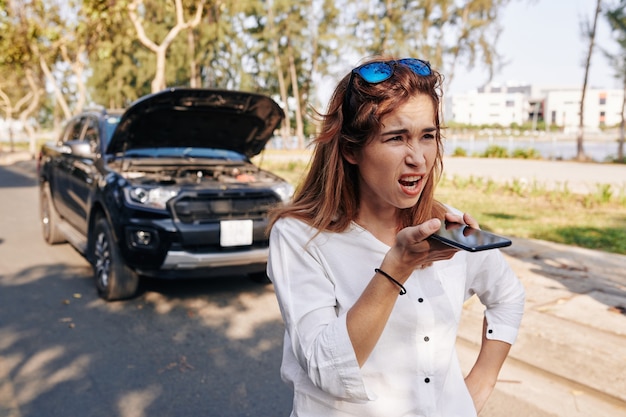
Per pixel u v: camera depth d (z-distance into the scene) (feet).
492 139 112.68
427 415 3.67
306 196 3.99
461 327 13.28
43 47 64.28
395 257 3.09
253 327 14.42
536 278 16.46
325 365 3.21
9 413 9.97
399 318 3.65
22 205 37.35
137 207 15.03
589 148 112.98
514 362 11.84
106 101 134.31
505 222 25.80
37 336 13.65
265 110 17.81
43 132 249.75
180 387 11.08
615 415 9.82
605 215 27.94
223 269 15.67
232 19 99.25
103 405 10.32
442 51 96.84
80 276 19.17
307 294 3.61
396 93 3.46
